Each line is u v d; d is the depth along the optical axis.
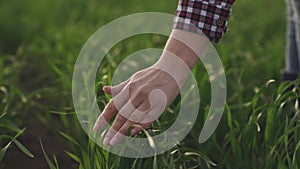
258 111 1.55
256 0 3.67
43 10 3.56
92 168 1.27
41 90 1.77
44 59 2.35
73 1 3.82
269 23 3.06
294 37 1.64
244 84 2.04
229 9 1.09
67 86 1.84
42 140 1.69
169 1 3.82
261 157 1.47
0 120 1.40
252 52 2.44
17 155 1.58
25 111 1.81
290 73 1.69
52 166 1.25
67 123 1.60
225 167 1.49
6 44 3.07
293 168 1.25
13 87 1.74
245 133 1.42
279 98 1.43
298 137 1.36
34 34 3.12
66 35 2.57
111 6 3.78
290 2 1.53
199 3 1.07
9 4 3.72
